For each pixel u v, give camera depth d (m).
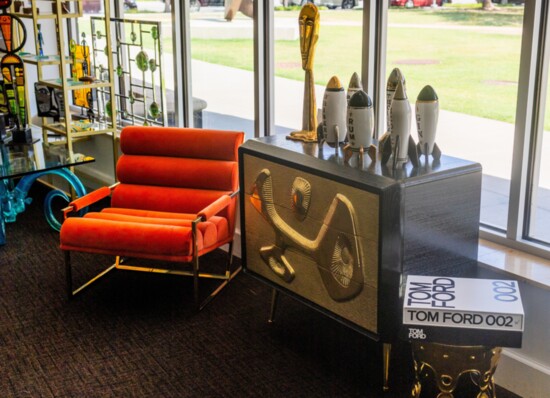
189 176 4.46
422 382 3.33
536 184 3.46
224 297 4.28
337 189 3.16
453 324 2.64
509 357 3.26
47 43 6.70
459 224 3.22
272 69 4.82
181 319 4.00
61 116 5.85
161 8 5.64
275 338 3.78
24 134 5.51
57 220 5.64
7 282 4.52
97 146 6.12
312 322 3.97
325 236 3.28
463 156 3.74
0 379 3.42
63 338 3.80
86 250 4.09
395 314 3.09
